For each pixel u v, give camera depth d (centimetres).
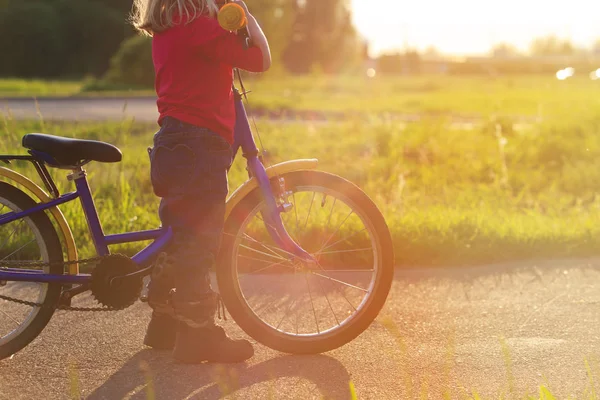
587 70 7756
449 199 880
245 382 384
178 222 385
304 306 496
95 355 418
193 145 374
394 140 1297
